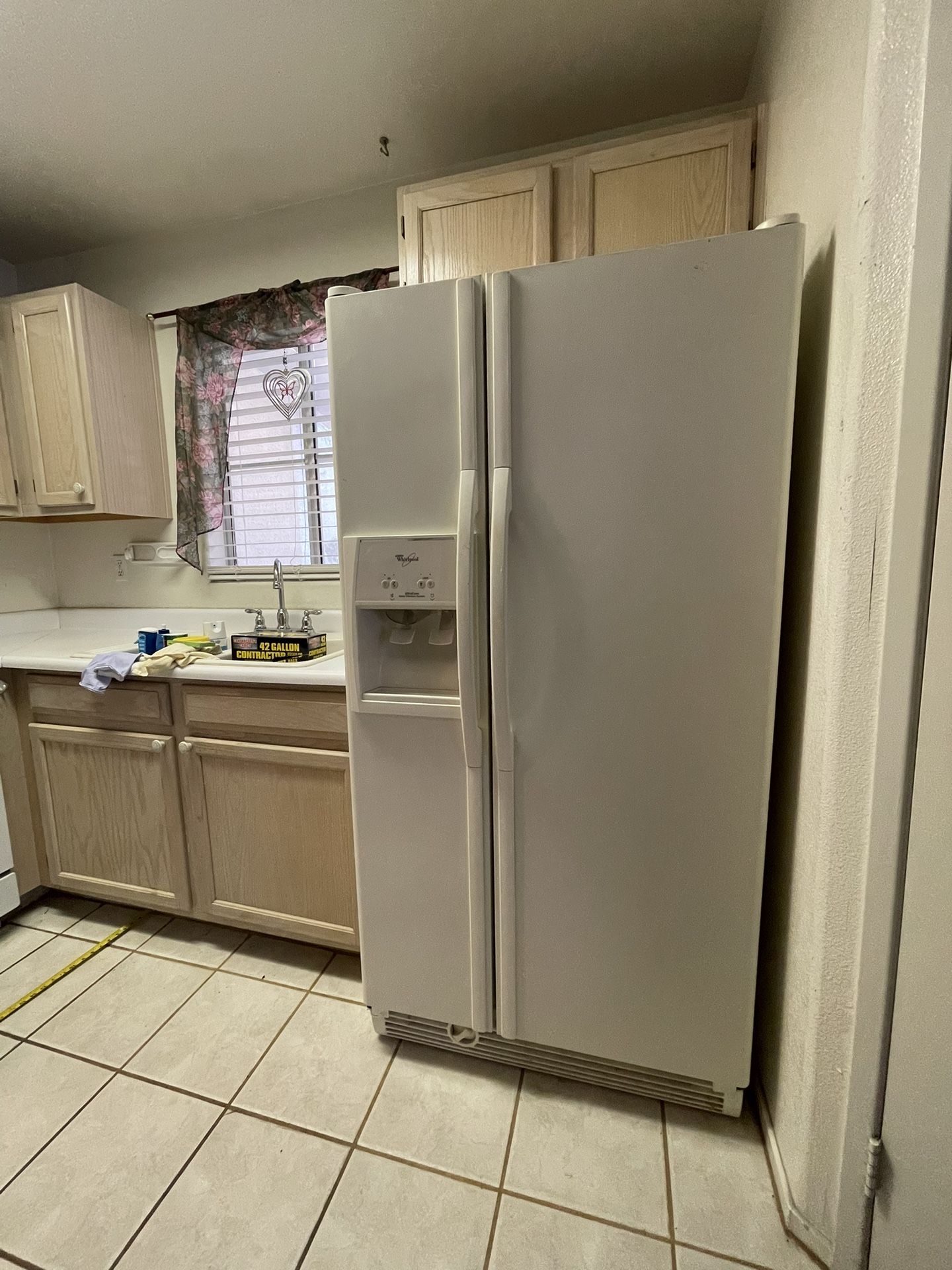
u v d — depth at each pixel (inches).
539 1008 46.3
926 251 26.9
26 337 75.5
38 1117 46.1
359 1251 37.0
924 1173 30.9
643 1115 46.2
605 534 39.4
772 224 34.7
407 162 70.9
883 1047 32.4
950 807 27.9
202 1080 49.4
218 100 60.5
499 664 40.7
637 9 51.2
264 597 85.9
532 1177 41.4
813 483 38.4
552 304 38.3
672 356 36.9
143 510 83.3
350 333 42.8
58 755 69.0
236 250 81.7
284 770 59.2
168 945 67.5
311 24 51.8
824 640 34.9
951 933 28.5
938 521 27.9
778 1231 38.1
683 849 41.3
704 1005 42.9
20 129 63.6
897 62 27.1
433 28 52.6
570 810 42.8
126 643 81.4
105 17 50.4
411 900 48.6
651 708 40.3
